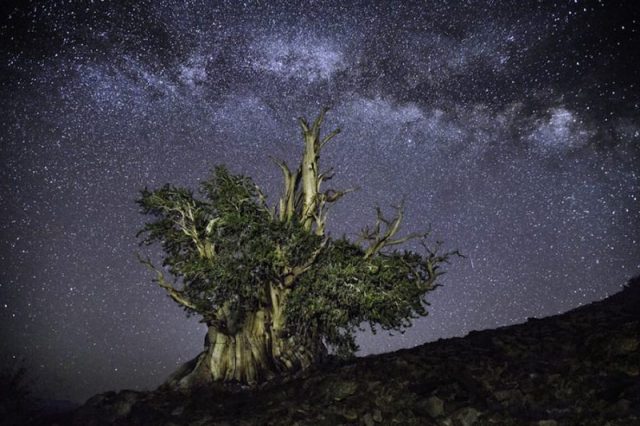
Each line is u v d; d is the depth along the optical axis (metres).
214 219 20.16
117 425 16.64
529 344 15.83
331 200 22.12
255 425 14.17
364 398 14.44
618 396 11.91
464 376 14.44
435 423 12.83
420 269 21.62
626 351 13.59
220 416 15.27
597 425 11.24
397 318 21.05
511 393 13.12
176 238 21.12
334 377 16.02
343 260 20.33
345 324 20.69
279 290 21.02
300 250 20.28
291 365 20.69
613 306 18.64
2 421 19.64
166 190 21.03
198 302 20.44
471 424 12.48
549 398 12.73
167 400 17.83
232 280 19.91
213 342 20.25
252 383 19.48
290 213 21.86
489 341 17.06
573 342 15.21
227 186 20.62
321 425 13.63
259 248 19.72
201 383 19.48
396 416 13.34
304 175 22.17
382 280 20.39
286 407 14.96
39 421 18.92
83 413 17.64
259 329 20.75
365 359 18.16
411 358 15.95
